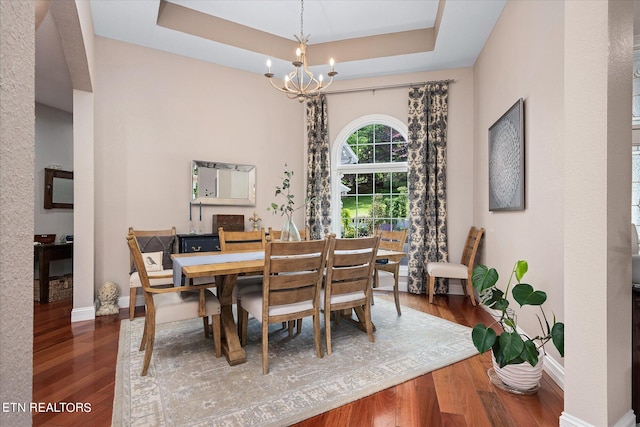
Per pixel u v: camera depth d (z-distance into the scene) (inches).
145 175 147.5
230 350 88.5
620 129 55.1
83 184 124.1
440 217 168.2
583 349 55.7
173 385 76.0
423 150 169.2
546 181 87.2
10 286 14.1
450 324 120.0
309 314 90.3
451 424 63.1
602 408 53.1
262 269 85.3
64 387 75.8
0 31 13.3
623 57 55.9
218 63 165.8
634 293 60.7
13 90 14.2
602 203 53.4
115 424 62.0
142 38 141.3
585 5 55.9
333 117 188.7
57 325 117.7
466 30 134.5
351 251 107.5
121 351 94.8
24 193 15.1
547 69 86.6
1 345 13.5
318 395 72.3
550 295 85.2
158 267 134.1
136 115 145.7
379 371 83.5
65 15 85.6
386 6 137.6
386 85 179.2
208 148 163.3
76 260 123.0
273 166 182.5
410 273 169.8
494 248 132.3
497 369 76.6
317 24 151.6
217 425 61.9
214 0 133.7
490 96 137.1
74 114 122.8
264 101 180.2
